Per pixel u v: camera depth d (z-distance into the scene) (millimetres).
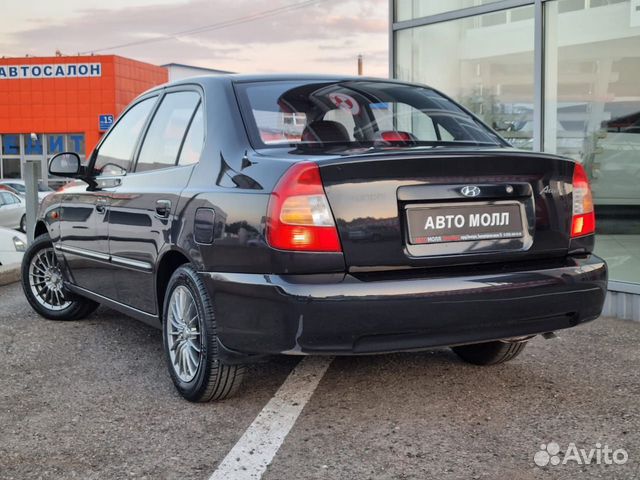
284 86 3951
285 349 3074
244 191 3275
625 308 5691
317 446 3172
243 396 3826
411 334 3082
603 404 3648
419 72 7848
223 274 3312
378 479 2852
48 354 4738
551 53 6578
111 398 3848
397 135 3807
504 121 7066
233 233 3256
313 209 3039
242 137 3568
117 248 4434
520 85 6895
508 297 3195
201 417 3541
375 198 3090
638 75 5949
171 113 4273
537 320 3311
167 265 3969
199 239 3480
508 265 3334
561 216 3465
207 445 3207
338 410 3598
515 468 2928
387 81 4348
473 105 7359
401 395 3803
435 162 3160
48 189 23125
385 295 3012
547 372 4188
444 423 3414
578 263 3449
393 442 3201
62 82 36031
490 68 7168
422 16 7781
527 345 4809
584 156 6359
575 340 4938
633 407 3600
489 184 3271
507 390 3871
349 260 3057
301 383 4012
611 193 6105
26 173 8125
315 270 3039
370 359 4457
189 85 4199
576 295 3369
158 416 3566
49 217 5520
